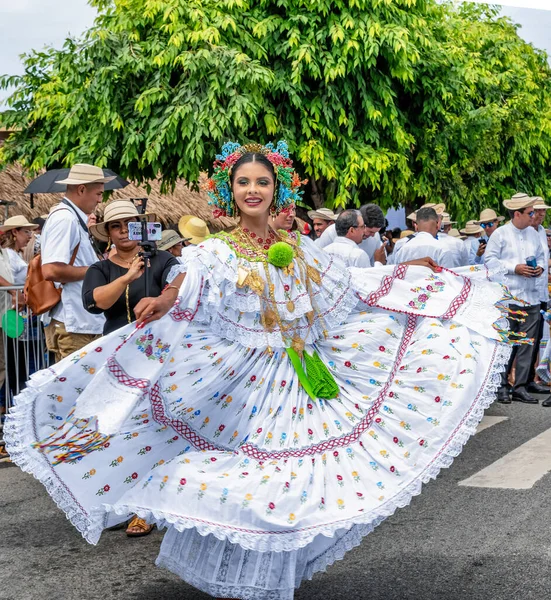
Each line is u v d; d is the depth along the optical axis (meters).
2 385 7.38
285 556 3.31
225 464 3.37
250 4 11.19
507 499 5.39
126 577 4.25
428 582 4.09
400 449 3.57
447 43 13.25
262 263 3.59
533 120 16.28
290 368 3.61
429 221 7.82
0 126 12.20
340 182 11.22
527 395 9.20
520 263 9.31
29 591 4.09
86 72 10.98
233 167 3.69
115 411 3.24
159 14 10.91
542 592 3.92
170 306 3.39
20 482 6.09
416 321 3.97
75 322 5.80
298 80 10.69
